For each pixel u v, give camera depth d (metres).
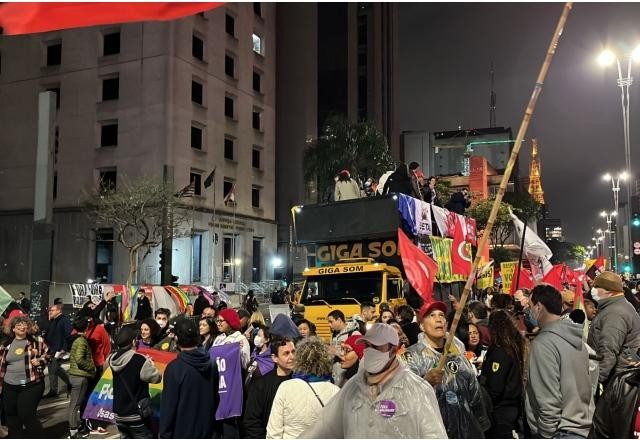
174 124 42.16
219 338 6.70
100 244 42.62
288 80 60.78
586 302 8.55
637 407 3.65
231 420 5.69
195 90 45.47
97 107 44.16
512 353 4.98
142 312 16.38
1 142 47.31
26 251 45.56
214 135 46.62
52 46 46.94
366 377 3.21
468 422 4.12
